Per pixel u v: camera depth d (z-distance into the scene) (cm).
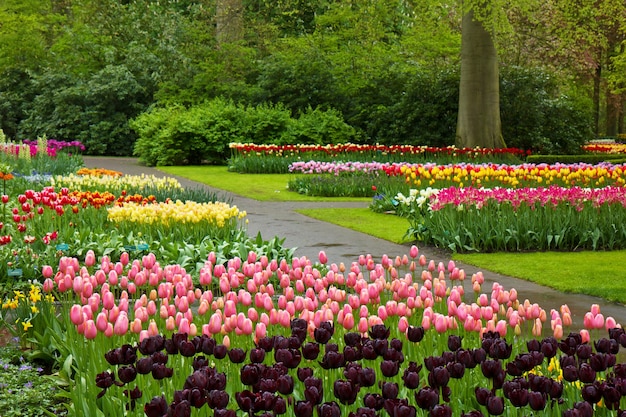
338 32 4044
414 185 1700
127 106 3847
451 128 3244
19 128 4028
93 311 563
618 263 1101
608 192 1253
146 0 4719
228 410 343
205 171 2731
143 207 1069
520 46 3825
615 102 5112
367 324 525
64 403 503
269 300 552
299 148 2722
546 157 2714
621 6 2936
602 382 389
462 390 458
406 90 3328
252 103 3544
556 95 3906
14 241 972
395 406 343
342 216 1589
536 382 379
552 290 941
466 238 1219
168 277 675
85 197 1170
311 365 517
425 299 581
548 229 1220
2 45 4222
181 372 488
